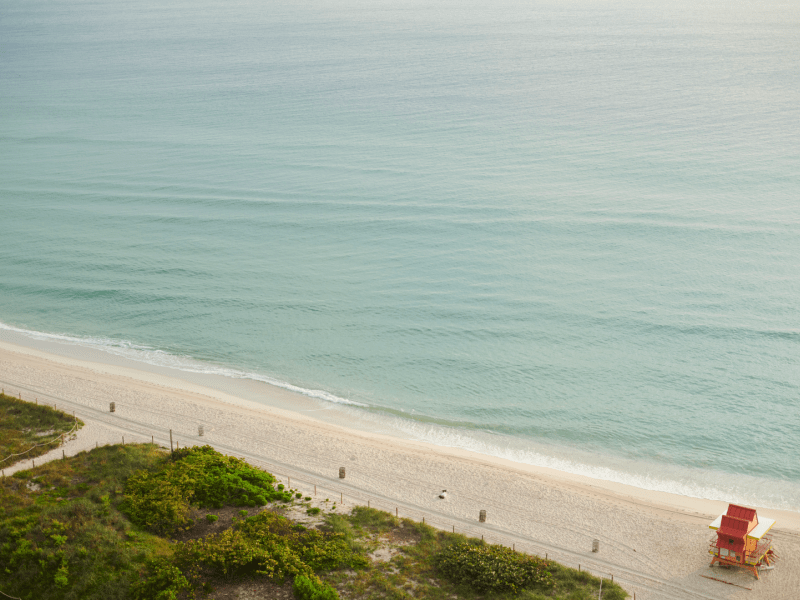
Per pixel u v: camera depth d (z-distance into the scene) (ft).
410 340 212.23
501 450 157.89
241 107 563.07
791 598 103.65
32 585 98.17
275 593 99.50
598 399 178.29
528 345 206.69
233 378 191.93
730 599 103.71
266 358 203.41
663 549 116.78
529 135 446.19
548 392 182.29
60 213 332.19
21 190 365.81
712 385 182.50
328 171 386.11
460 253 276.62
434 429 166.71
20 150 446.19
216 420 161.07
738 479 145.79
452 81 645.92
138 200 348.18
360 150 424.46
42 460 134.72
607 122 471.21
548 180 357.41
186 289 251.80
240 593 99.45
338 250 284.61
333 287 251.19
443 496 131.54
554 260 266.57
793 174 347.15
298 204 336.70
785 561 113.29
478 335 213.66
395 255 277.64
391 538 115.96
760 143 404.36
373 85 638.94
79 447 141.38
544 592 103.50
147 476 126.93
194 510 118.52
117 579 98.68
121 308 237.25
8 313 232.73
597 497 135.13
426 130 468.75
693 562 112.98
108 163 413.18
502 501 131.44
